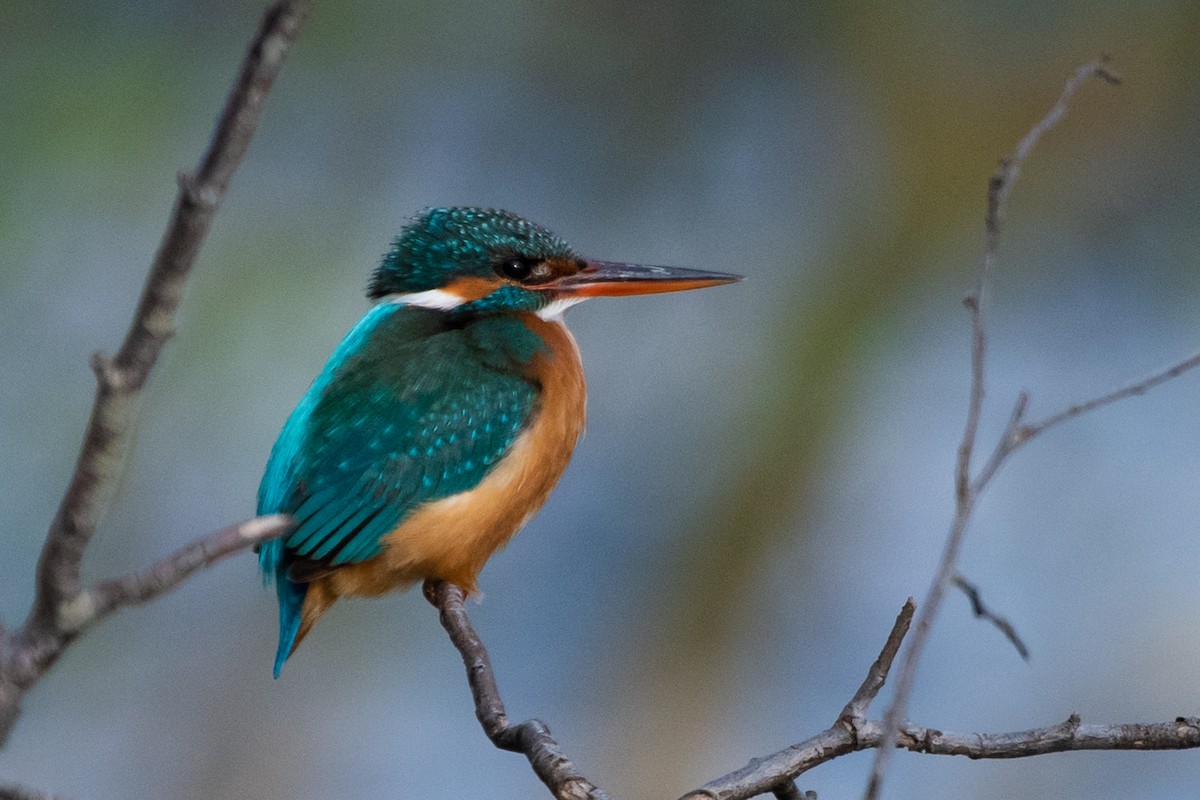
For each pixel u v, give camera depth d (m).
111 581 2.89
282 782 12.80
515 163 13.76
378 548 7.29
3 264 11.69
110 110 11.96
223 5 12.52
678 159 14.00
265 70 2.64
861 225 14.23
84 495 2.78
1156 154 13.95
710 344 14.34
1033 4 13.73
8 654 2.86
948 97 13.98
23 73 11.89
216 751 12.76
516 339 7.89
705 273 8.43
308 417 7.52
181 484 12.20
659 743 13.64
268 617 13.10
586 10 13.57
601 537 14.12
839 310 14.10
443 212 8.28
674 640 13.87
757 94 14.03
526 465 7.64
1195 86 13.73
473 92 13.57
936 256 14.23
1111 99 13.84
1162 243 14.01
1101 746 4.50
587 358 14.38
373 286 8.35
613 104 13.80
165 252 2.69
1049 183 14.09
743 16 13.73
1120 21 13.71
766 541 13.98
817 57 13.98
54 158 11.84
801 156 14.12
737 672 13.88
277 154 13.10
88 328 11.97
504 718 4.99
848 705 4.51
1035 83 13.91
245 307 12.49
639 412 14.31
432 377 7.54
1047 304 14.35
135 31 12.29
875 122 14.14
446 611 6.59
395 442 7.33
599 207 13.96
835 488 14.12
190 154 12.47
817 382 14.00
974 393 3.96
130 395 2.74
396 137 13.45
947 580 3.77
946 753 4.50
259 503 7.69
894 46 13.87
